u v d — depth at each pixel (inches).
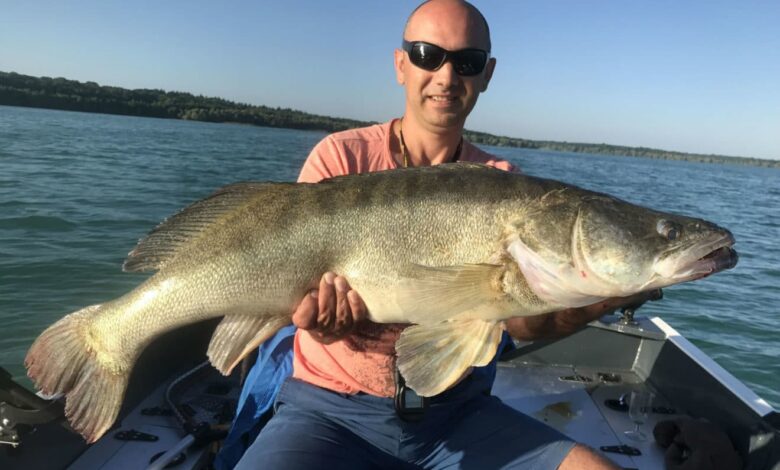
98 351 34.7
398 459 36.2
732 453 41.7
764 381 84.1
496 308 31.5
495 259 31.4
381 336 34.9
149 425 45.3
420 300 31.4
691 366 51.3
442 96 37.5
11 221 147.3
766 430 40.6
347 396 35.8
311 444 33.8
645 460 44.8
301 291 32.5
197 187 234.8
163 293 33.1
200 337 56.6
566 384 56.9
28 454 35.6
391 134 40.3
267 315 33.2
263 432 35.8
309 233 32.0
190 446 41.7
